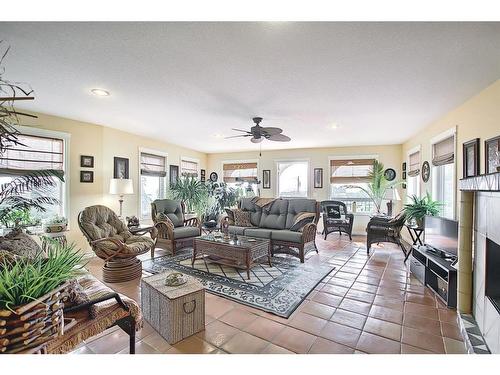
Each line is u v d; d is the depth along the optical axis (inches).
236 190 275.0
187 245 173.3
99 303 59.6
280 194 278.7
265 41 71.0
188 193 234.5
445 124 141.8
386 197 215.3
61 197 150.2
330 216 231.1
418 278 121.1
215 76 94.0
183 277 86.7
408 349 69.5
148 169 213.9
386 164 239.6
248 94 112.2
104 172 172.6
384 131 183.5
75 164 155.9
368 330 79.0
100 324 56.0
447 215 148.5
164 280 86.4
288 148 270.1
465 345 71.1
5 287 32.7
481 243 77.0
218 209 264.5
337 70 88.4
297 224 163.9
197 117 149.4
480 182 73.0
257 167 285.9
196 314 77.6
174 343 72.2
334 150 257.0
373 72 89.7
